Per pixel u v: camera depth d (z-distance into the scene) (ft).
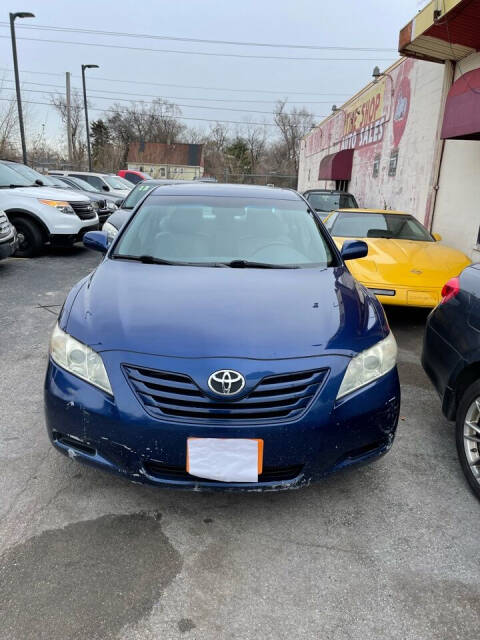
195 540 7.18
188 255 10.56
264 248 10.92
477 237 27.91
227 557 6.88
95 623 5.77
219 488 6.93
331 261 10.86
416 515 7.90
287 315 7.88
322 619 5.95
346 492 8.44
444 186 32.32
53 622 5.74
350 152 58.59
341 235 21.76
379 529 7.54
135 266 9.91
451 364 9.13
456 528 7.62
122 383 6.94
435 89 34.04
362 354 7.48
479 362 8.44
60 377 7.38
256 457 6.75
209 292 8.57
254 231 11.43
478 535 7.48
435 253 18.49
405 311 20.71
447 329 9.59
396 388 7.79
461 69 30.50
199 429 6.68
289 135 216.13
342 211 23.76
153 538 7.18
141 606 6.03
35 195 29.45
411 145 38.68
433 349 10.03
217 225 11.51
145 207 12.14
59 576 6.40
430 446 10.07
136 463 6.92
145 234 11.19
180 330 7.33
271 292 8.71
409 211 38.68
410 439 10.32
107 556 6.78
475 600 6.28
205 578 6.49
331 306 8.36
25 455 9.14
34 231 29.37
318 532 7.44
